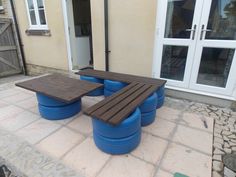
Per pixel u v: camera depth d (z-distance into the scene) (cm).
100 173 153
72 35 427
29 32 464
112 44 344
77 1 464
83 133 210
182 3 261
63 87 234
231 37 243
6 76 501
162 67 311
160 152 178
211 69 269
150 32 296
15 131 215
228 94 265
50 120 239
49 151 180
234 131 214
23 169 158
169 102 293
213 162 166
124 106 178
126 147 171
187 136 203
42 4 423
